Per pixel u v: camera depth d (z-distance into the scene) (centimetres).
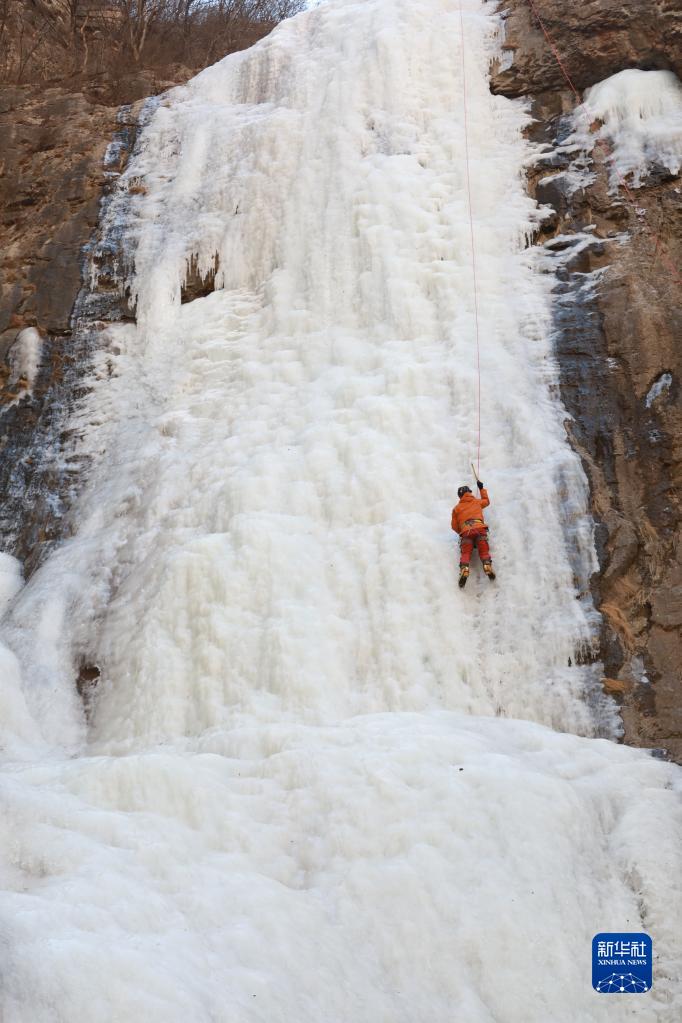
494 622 1054
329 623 1070
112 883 630
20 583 1345
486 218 1455
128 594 1198
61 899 598
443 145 1565
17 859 671
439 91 1641
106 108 1894
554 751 902
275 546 1123
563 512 1108
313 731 895
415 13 1731
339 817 770
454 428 1235
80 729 1100
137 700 1060
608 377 1230
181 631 1091
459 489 1109
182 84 1944
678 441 1148
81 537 1340
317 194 1577
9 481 1488
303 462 1237
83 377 1557
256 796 805
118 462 1419
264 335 1482
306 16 1905
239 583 1099
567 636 1019
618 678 1002
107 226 1711
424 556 1099
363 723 923
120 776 790
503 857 751
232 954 612
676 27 1494
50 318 1628
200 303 1578
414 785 803
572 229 1414
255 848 754
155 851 695
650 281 1306
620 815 835
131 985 518
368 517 1168
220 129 1764
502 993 681
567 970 704
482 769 812
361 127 1627
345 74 1694
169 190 1728
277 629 1046
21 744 1053
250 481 1209
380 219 1477
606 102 1494
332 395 1322
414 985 669
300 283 1507
